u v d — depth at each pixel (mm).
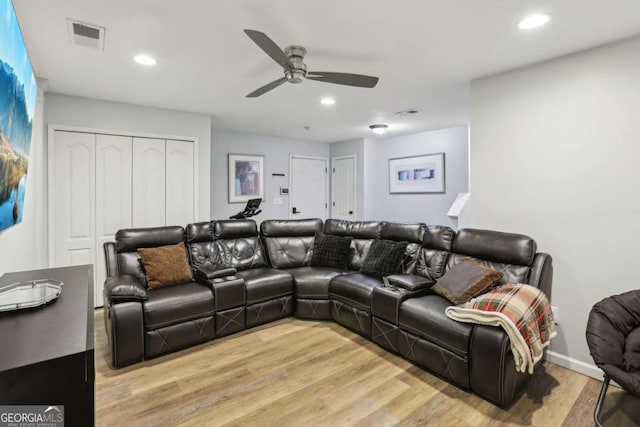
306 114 4285
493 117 2814
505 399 1900
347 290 3035
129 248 2947
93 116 3531
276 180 6059
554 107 2465
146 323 2447
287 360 2496
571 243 2400
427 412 1896
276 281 3225
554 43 2215
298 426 1777
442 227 3051
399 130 5328
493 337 1914
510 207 2719
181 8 1796
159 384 2162
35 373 783
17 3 1730
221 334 2869
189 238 3336
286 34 2104
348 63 2578
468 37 2143
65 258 3428
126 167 3754
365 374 2305
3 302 1161
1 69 1298
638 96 2102
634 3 1742
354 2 1741
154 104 3768
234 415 1865
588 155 2311
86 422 844
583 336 2348
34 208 2869
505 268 2482
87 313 1106
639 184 2111
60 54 2393
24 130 1820
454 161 5074
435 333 2213
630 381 1503
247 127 5156
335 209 6703
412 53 2385
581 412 1896
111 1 1724
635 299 1888
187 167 4152
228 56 2443
